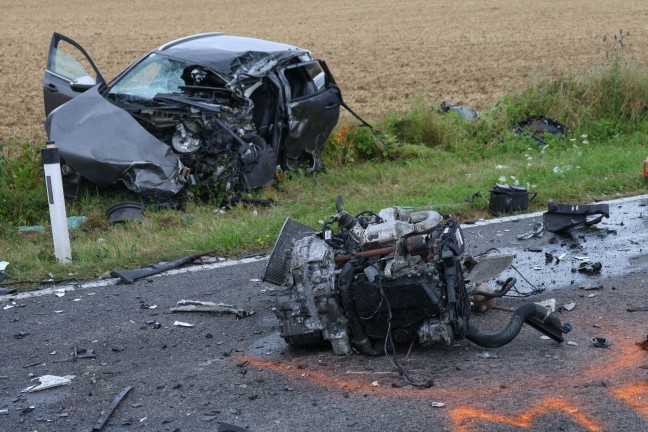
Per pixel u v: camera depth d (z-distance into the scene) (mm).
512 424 4172
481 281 5738
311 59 11625
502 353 5094
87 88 10406
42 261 7434
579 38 31531
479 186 9656
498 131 12969
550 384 4609
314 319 5125
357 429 4207
